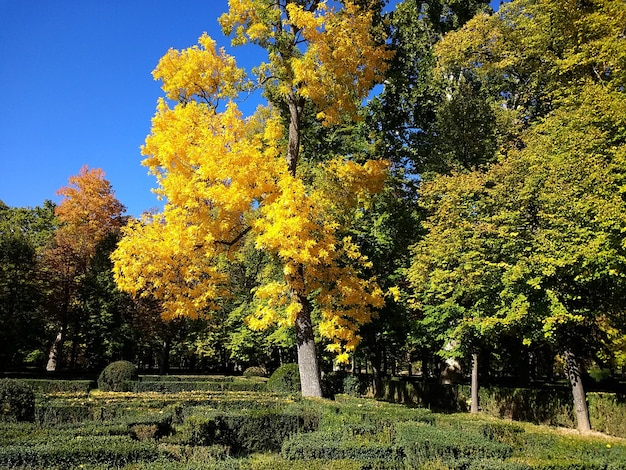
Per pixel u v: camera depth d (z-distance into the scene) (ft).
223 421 26.73
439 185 40.29
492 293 37.04
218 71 36.58
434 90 62.34
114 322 79.00
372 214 54.49
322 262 32.73
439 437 19.83
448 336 43.83
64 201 86.79
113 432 21.18
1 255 67.92
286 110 46.83
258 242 29.30
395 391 62.75
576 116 32.12
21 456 15.83
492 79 62.08
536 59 50.98
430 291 40.60
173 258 32.48
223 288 35.50
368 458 18.70
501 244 35.35
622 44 32.17
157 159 33.78
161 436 23.85
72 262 77.10
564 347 36.91
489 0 67.97
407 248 47.65
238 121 33.63
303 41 36.55
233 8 35.01
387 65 36.04
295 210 29.81
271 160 32.63
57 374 74.49
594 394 38.45
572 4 41.42
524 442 21.65
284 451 19.36
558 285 32.89
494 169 37.09
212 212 33.71
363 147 54.80
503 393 47.32
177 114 33.37
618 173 29.84
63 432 20.22
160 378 70.69
